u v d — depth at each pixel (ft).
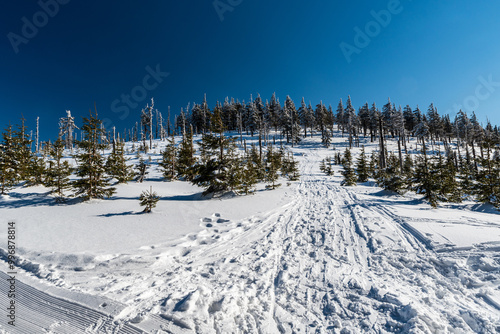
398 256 17.19
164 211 35.53
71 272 15.66
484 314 10.30
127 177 73.36
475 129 180.75
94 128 46.75
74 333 9.86
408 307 10.53
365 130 229.45
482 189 34.60
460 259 15.30
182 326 10.19
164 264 17.84
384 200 40.65
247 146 189.16
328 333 9.98
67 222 29.01
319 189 62.69
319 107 241.96
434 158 39.40
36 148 157.48
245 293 13.23
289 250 20.56
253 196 50.62
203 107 240.12
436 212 28.94
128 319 10.55
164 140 222.69
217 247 21.81
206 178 50.62
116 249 19.79
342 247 20.39
